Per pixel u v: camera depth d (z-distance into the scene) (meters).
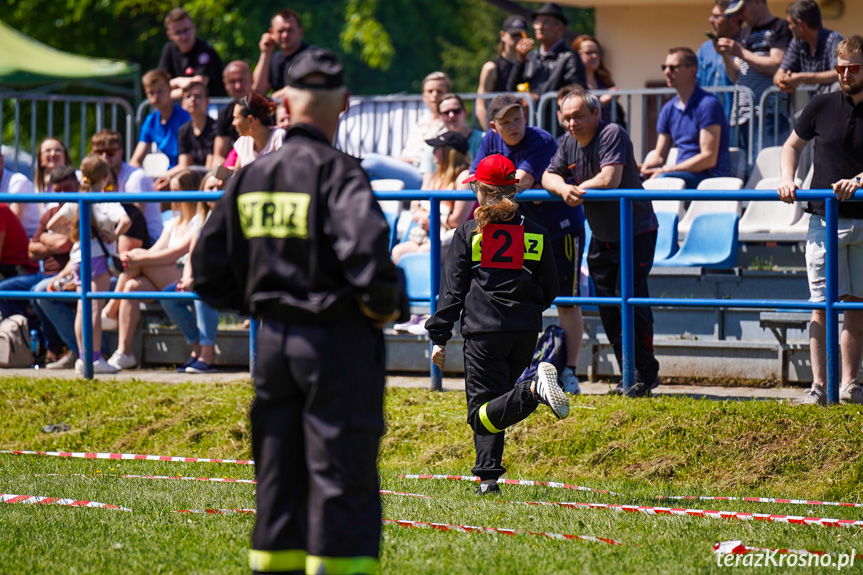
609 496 16.00
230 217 10.08
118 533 13.25
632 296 20.38
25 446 20.97
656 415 19.00
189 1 79.38
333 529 9.48
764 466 17.44
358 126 35.03
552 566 11.55
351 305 9.76
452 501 15.26
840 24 38.28
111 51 83.62
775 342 22.75
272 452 9.91
